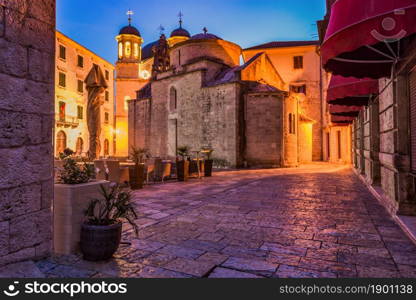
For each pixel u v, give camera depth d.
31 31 3.57
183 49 28.78
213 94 23.67
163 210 6.82
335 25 4.36
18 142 3.36
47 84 3.82
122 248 4.20
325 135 32.59
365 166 12.83
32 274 3.20
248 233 4.97
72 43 34.56
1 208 3.14
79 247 4.04
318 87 34.62
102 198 4.50
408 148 5.74
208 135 23.91
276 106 22.55
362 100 9.91
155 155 28.83
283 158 22.45
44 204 3.74
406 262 3.67
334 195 9.03
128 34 43.62
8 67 3.24
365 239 4.64
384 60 5.45
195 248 4.21
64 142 33.12
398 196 5.88
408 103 5.70
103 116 41.16
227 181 12.97
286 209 6.93
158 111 28.88
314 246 4.30
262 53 26.36
